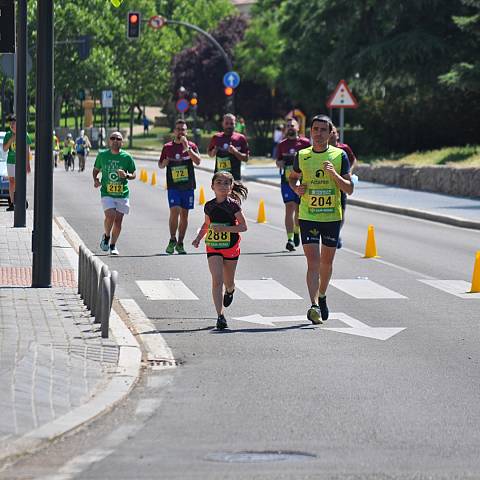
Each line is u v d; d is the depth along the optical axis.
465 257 64.81
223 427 26.80
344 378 32.78
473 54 158.38
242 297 48.88
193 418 27.70
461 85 129.62
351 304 47.41
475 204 101.50
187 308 45.69
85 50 199.00
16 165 73.69
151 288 50.97
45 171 47.56
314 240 42.03
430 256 65.06
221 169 66.62
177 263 60.19
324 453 24.48
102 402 28.70
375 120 186.12
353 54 168.88
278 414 28.25
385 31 165.50
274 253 65.44
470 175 112.00
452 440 25.72
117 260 61.38
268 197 116.56
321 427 26.92
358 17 169.88
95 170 63.25
